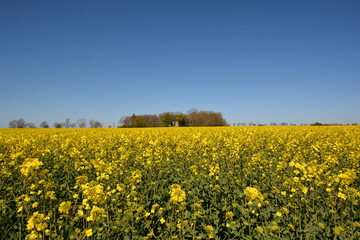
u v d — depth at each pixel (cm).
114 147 1248
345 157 845
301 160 623
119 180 579
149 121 8312
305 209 416
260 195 337
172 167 760
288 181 467
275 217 413
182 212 374
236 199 495
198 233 394
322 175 471
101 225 397
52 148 1031
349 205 435
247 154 997
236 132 1942
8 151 940
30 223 292
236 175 661
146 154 732
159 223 415
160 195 513
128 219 373
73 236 346
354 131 1753
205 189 538
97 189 344
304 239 365
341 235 339
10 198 480
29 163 298
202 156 889
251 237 370
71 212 377
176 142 1298
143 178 627
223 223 408
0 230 358
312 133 1405
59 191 541
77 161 652
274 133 1756
